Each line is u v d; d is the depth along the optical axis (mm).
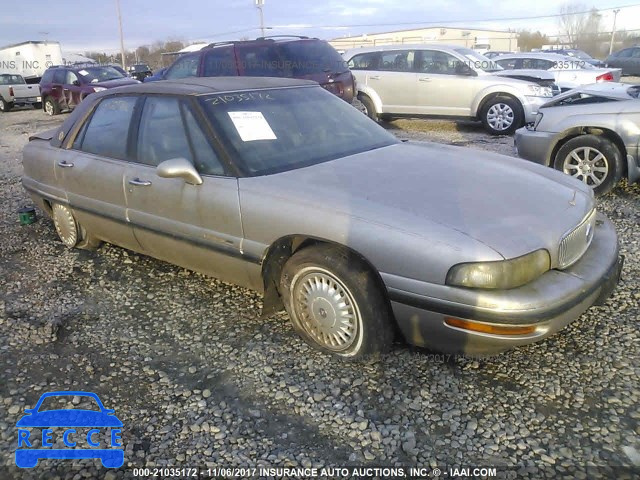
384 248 2809
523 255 2650
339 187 3174
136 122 4098
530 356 3119
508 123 10758
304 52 9883
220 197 3432
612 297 3715
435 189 3127
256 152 3566
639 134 5742
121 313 3928
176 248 3859
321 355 3244
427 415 2713
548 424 2607
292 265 3209
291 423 2721
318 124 4031
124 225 4195
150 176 3865
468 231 2719
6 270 4836
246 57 9805
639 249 4535
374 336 2979
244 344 3426
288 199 3172
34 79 23844
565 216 2986
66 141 4777
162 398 2969
